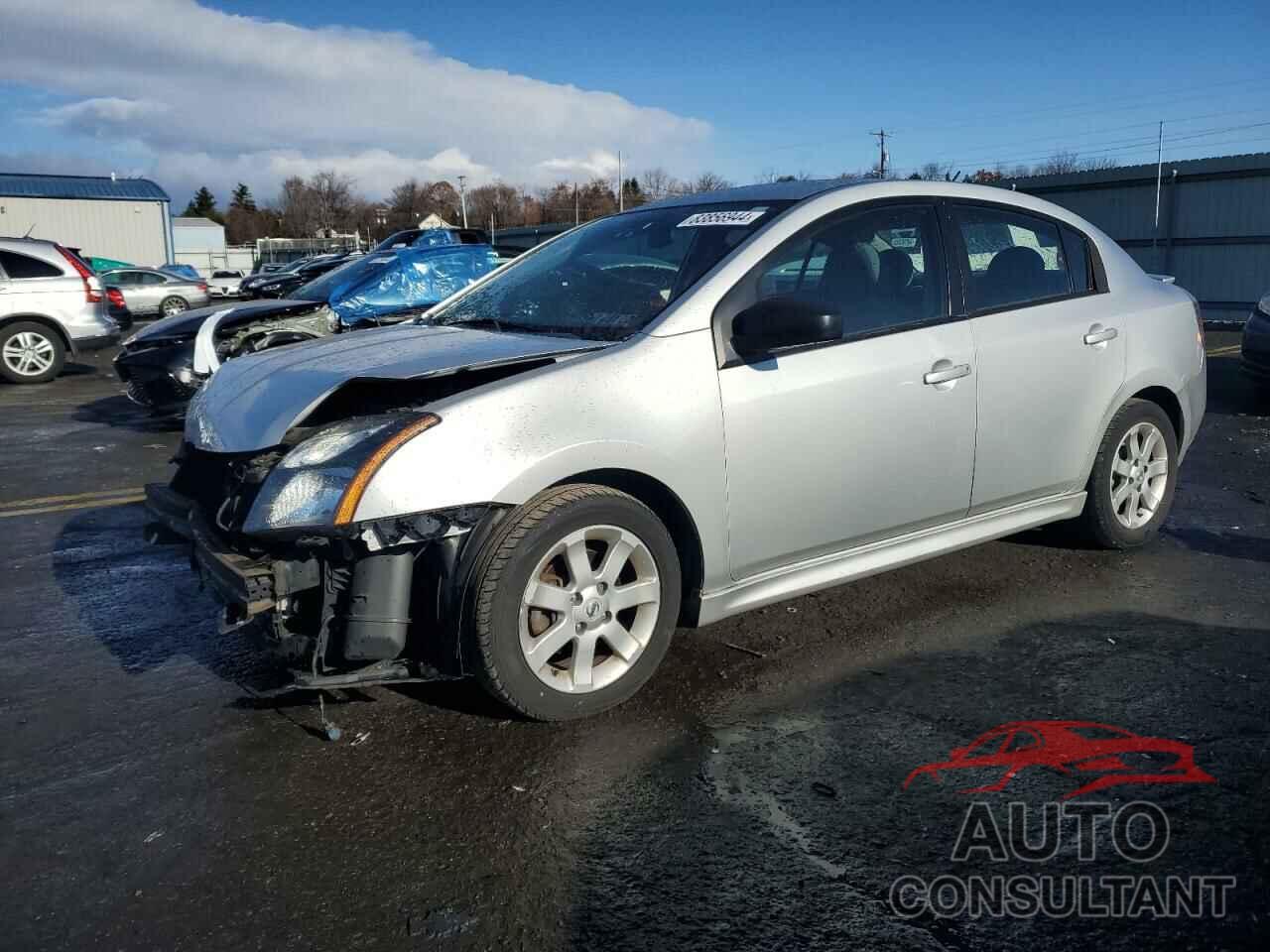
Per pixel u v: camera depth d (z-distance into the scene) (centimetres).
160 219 4322
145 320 2950
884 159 5394
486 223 9494
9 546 534
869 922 226
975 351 391
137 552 523
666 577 326
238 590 286
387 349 354
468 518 291
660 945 219
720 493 332
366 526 279
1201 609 411
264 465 309
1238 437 807
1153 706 326
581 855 252
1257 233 2219
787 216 363
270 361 367
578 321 358
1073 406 428
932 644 378
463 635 296
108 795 283
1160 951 216
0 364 1272
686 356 327
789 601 423
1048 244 438
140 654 385
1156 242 2405
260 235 10938
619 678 322
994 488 408
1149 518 477
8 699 346
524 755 300
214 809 275
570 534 304
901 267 384
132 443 850
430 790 281
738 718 321
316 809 273
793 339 319
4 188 4022
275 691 297
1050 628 392
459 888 239
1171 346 466
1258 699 330
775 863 247
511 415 295
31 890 241
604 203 9050
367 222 9656
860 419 359
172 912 232
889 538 385
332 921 228
